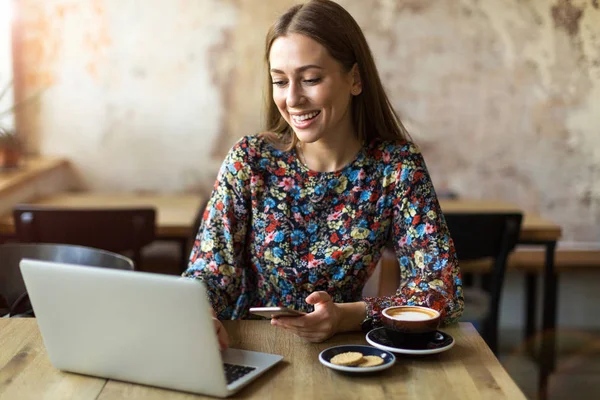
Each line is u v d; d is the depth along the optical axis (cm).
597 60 401
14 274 208
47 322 136
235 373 134
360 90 174
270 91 179
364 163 175
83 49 397
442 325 163
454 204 377
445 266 168
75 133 402
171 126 404
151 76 400
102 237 286
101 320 130
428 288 163
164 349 127
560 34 400
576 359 372
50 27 395
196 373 126
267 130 182
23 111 398
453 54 401
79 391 130
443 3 398
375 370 133
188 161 406
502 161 408
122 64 398
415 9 398
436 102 404
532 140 407
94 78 399
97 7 395
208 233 176
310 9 164
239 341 153
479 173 409
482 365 140
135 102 401
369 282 189
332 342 152
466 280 404
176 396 127
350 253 173
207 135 405
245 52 400
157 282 123
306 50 161
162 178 407
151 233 291
